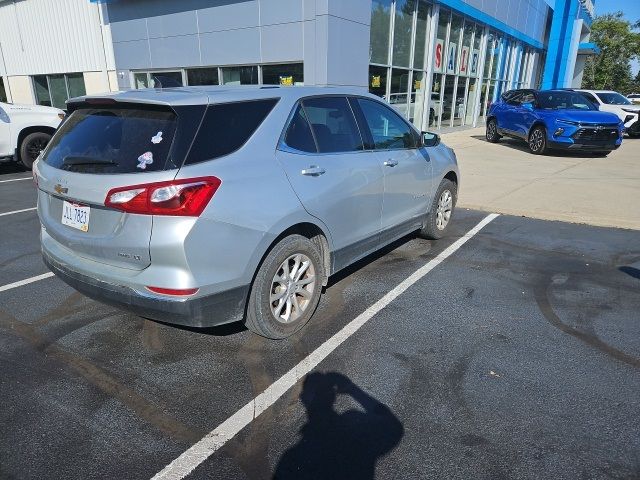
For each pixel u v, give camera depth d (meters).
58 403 2.81
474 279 4.63
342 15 10.91
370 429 2.60
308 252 3.50
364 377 3.07
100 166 2.92
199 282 2.78
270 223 3.10
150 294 2.79
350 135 4.03
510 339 3.53
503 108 15.12
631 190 8.36
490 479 2.27
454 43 16.83
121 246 2.82
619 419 2.67
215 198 2.79
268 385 2.99
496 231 6.24
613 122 12.27
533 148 13.27
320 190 3.51
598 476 2.28
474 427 2.61
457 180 5.99
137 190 2.70
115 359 3.27
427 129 16.12
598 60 58.53
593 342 3.48
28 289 4.36
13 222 6.52
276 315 3.36
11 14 18.48
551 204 7.39
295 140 3.45
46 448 2.46
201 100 2.96
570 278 4.67
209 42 13.08
